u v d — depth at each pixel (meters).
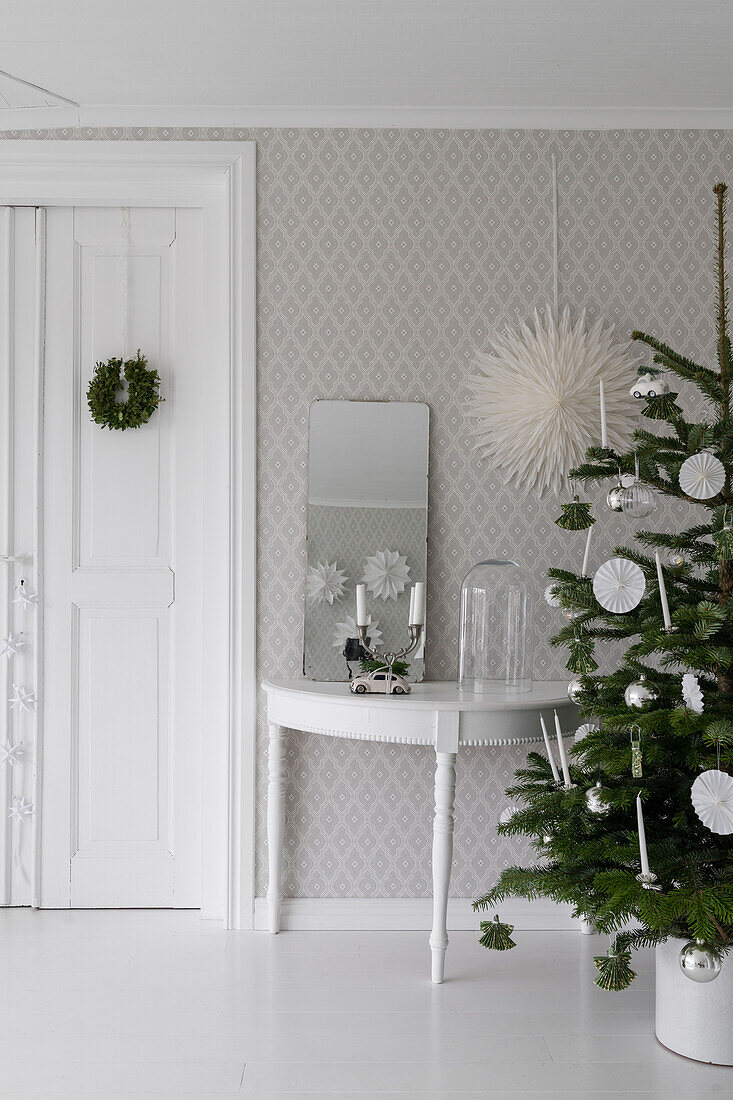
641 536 2.17
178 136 2.98
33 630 3.12
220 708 3.03
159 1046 2.21
